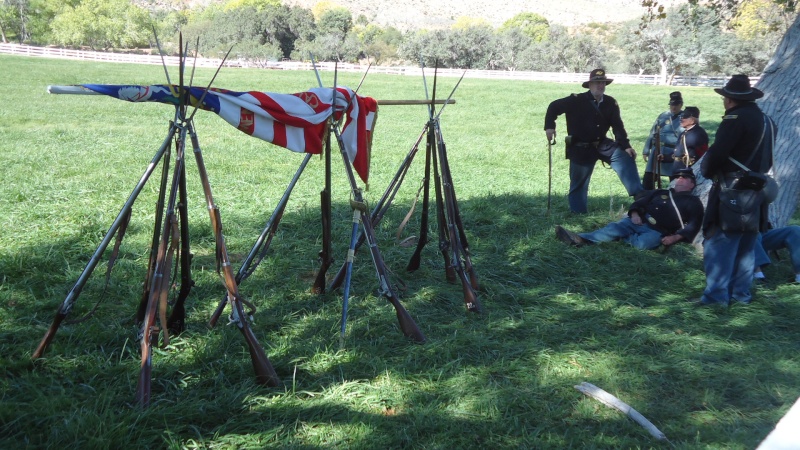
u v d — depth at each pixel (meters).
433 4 186.25
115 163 12.88
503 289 6.78
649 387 4.93
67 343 5.18
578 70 74.25
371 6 174.00
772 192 6.44
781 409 4.61
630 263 7.70
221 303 5.49
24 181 10.70
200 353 5.04
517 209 10.05
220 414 4.39
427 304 6.34
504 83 45.41
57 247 7.26
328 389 4.71
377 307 6.18
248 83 38.31
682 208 8.10
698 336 5.81
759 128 6.39
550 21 184.00
